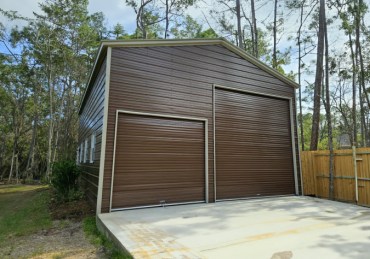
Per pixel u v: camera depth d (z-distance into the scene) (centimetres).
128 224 389
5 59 1772
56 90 1961
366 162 613
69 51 1691
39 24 1691
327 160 728
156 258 241
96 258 307
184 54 634
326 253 262
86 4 1730
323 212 488
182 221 410
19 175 2333
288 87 808
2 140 2327
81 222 516
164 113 581
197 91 638
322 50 987
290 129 795
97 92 673
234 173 664
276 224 389
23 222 563
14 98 2141
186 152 602
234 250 269
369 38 1052
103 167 499
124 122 536
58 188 748
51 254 338
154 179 552
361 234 333
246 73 728
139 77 562
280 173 747
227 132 672
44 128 2384
